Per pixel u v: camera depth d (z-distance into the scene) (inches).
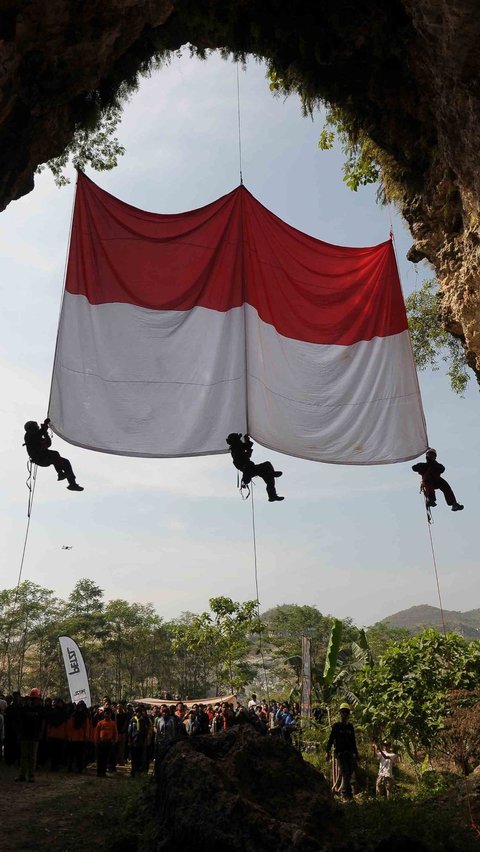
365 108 658.8
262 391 485.7
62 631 3036.4
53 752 680.4
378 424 508.4
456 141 572.7
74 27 498.9
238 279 500.7
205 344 483.2
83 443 445.7
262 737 325.4
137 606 3260.3
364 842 301.3
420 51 559.5
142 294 481.1
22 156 553.9
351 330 523.5
